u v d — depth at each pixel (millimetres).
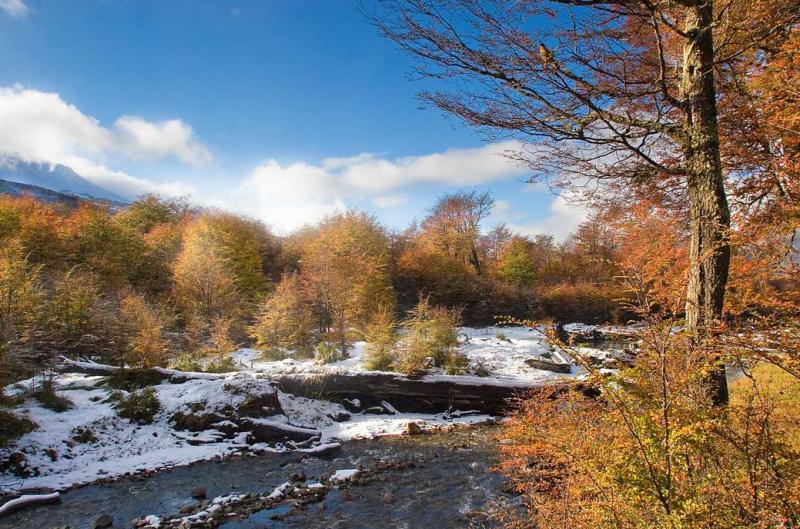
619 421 2699
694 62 4258
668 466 2172
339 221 34281
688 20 4340
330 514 6527
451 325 17266
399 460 9000
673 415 2320
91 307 15453
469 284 33562
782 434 2328
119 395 10875
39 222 23984
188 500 7145
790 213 4051
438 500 6891
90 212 27375
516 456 5762
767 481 2070
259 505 6836
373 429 11266
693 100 4238
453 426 11766
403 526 6082
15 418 8562
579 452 2996
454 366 15242
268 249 36125
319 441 10336
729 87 4781
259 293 24641
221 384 11258
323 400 12680
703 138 4160
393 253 36656
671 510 2170
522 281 40719
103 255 24359
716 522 2025
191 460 8898
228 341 16641
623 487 2416
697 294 4012
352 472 8117
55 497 6957
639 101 4996
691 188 4289
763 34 4227
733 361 2439
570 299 31375
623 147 4938
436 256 35875
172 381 12641
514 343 20688
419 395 13078
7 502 6629
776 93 4246
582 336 21219
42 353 11695
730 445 2369
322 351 17594
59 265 22469
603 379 2602
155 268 26750
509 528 5422
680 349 2625
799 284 3607
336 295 19938
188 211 43781
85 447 8867
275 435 10180
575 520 3156
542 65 4234
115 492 7422
